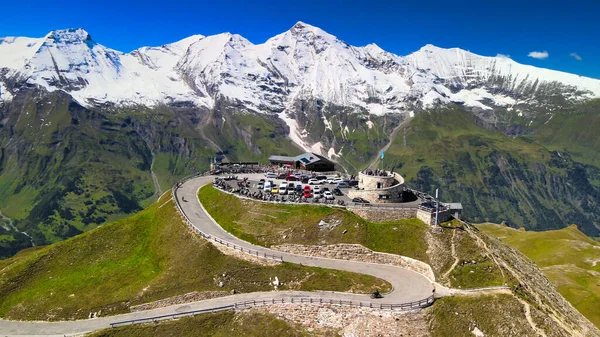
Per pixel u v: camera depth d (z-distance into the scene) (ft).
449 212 371.15
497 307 274.98
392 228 358.43
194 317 288.92
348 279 306.76
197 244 361.30
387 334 266.36
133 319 296.30
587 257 617.62
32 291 347.36
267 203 400.26
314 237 352.08
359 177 460.96
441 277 306.96
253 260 331.57
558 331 264.93
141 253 388.98
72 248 398.21
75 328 296.10
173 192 483.10
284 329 277.44
